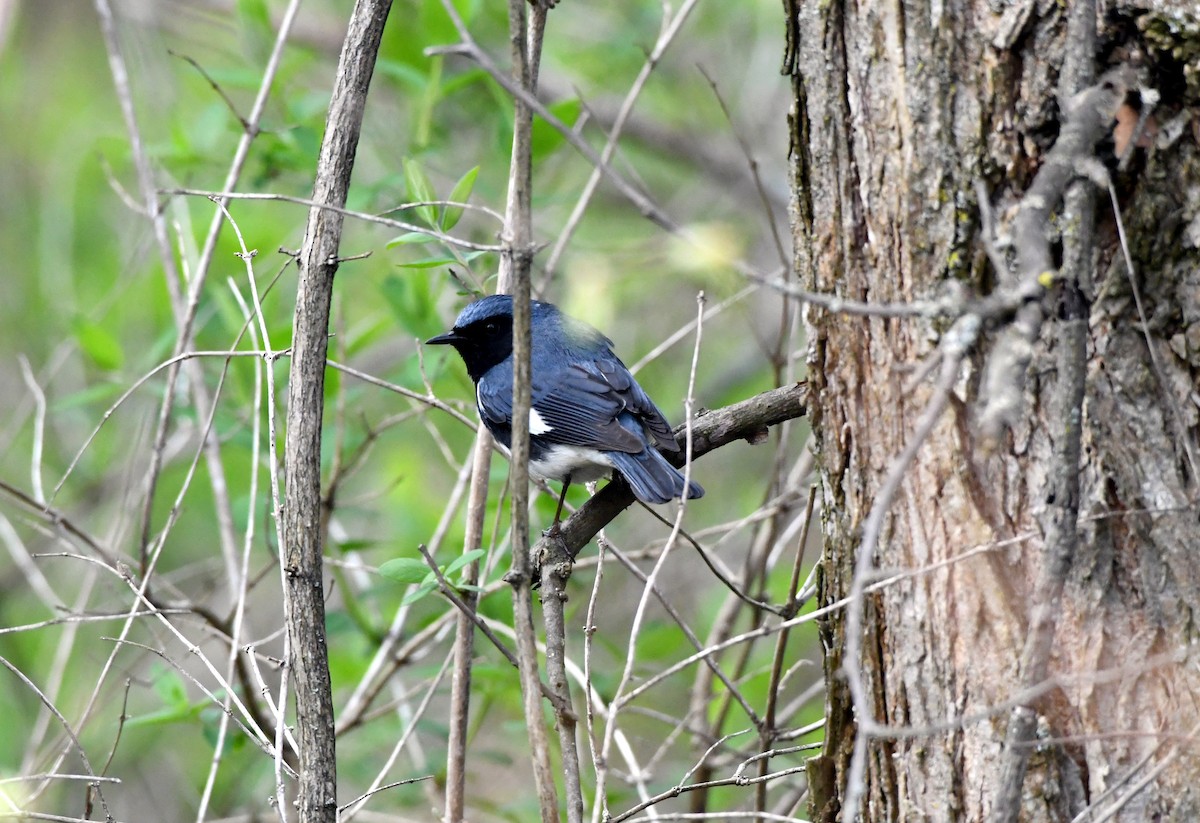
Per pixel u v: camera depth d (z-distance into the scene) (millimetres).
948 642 6281
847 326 6637
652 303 17906
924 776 6383
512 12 6215
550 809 6391
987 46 6102
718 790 12000
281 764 7324
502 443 11133
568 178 17266
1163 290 5941
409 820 11234
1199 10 5738
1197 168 5848
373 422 15773
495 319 10797
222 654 15023
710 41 19609
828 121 6629
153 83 17031
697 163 19406
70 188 16922
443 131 14023
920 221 6250
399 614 11484
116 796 15289
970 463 6184
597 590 7469
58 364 13562
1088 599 6016
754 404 8391
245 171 13227
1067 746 6008
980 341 6109
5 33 17328
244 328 8984
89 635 15125
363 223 14797
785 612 8484
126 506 12539
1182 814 5770
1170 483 5938
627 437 9930
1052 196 5391
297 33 19203
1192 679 5836
